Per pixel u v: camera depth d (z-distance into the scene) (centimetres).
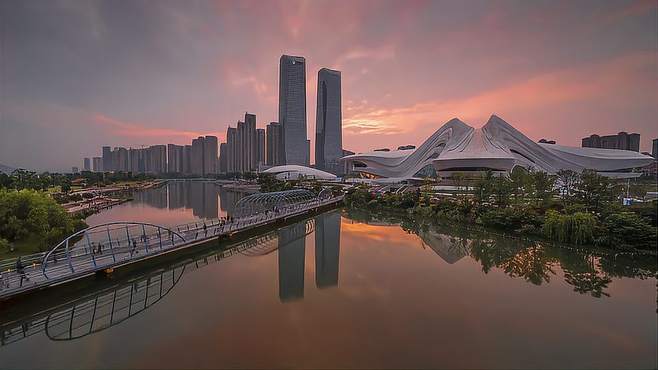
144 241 4262
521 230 5294
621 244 4184
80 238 5278
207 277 3669
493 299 2958
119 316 2712
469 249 4834
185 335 2338
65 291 3089
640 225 4162
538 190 6944
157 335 2353
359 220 7612
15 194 4581
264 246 5262
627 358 2036
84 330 2502
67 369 1991
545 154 12481
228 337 2297
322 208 8944
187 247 4528
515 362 1984
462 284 3350
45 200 4828
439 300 2930
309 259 4441
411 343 2192
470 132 13800
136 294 3219
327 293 3117
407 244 5216
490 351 2100
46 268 3186
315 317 2589
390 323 2483
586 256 4303
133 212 9125
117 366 1988
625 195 7888
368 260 4294
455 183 10144
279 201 8319
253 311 2723
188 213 8975
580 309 2741
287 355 2050
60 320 2733
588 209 5597
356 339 2250
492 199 7262
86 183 17862
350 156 17312
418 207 7750
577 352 2098
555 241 4809
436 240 5459
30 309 2836
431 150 14875
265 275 3731
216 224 5719
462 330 2373
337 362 1972
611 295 3047
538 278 3544
